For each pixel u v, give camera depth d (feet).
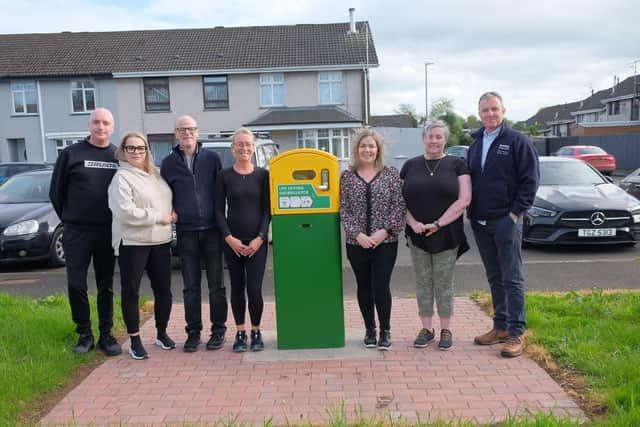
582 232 29.37
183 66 94.12
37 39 105.70
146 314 20.34
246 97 94.53
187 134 15.88
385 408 12.26
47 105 96.58
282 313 16.07
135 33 107.04
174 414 12.30
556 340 15.52
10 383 13.30
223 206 15.90
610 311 17.66
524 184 14.84
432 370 14.34
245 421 11.86
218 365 15.16
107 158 15.97
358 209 15.46
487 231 15.67
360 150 15.35
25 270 30.17
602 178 33.86
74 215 15.65
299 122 87.66
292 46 98.63
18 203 31.81
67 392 13.69
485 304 20.10
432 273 16.11
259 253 15.92
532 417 11.40
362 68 92.84
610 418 11.01
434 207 15.43
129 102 95.25
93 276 28.45
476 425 11.21
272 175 15.69
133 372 14.78
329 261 15.90
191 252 16.21
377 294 15.67
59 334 17.21
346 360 15.23
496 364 14.61
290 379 14.05
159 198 15.75
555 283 23.63
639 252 29.94
